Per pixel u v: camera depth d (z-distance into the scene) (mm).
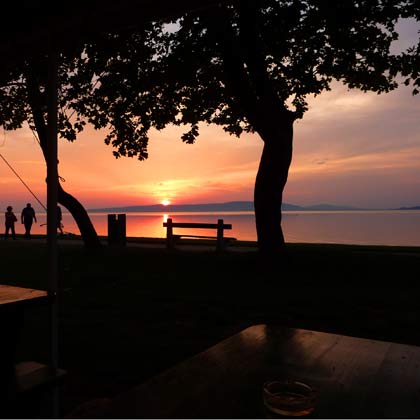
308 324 6023
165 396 1701
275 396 1552
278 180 10961
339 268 10875
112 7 2939
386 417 1540
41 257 13852
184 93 14375
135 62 12938
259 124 11133
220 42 10852
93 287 8859
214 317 6395
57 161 3719
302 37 11336
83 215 15688
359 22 11625
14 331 2838
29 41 3494
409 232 51312
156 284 9141
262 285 8977
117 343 5152
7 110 15234
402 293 8156
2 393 2473
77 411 1833
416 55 12312
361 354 2275
